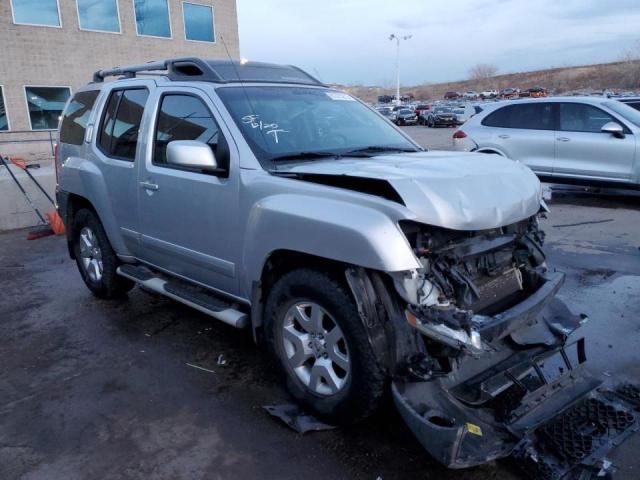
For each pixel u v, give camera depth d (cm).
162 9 2258
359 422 323
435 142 2383
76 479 284
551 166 954
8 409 351
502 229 326
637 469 282
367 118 444
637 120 897
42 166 1066
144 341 446
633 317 468
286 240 309
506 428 273
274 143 362
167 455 301
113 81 503
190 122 393
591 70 9019
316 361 315
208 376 387
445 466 266
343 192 294
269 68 446
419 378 274
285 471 286
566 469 265
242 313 362
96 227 507
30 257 721
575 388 308
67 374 395
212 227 370
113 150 474
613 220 819
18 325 488
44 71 1991
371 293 282
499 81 10625
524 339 335
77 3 2030
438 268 289
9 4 1883
